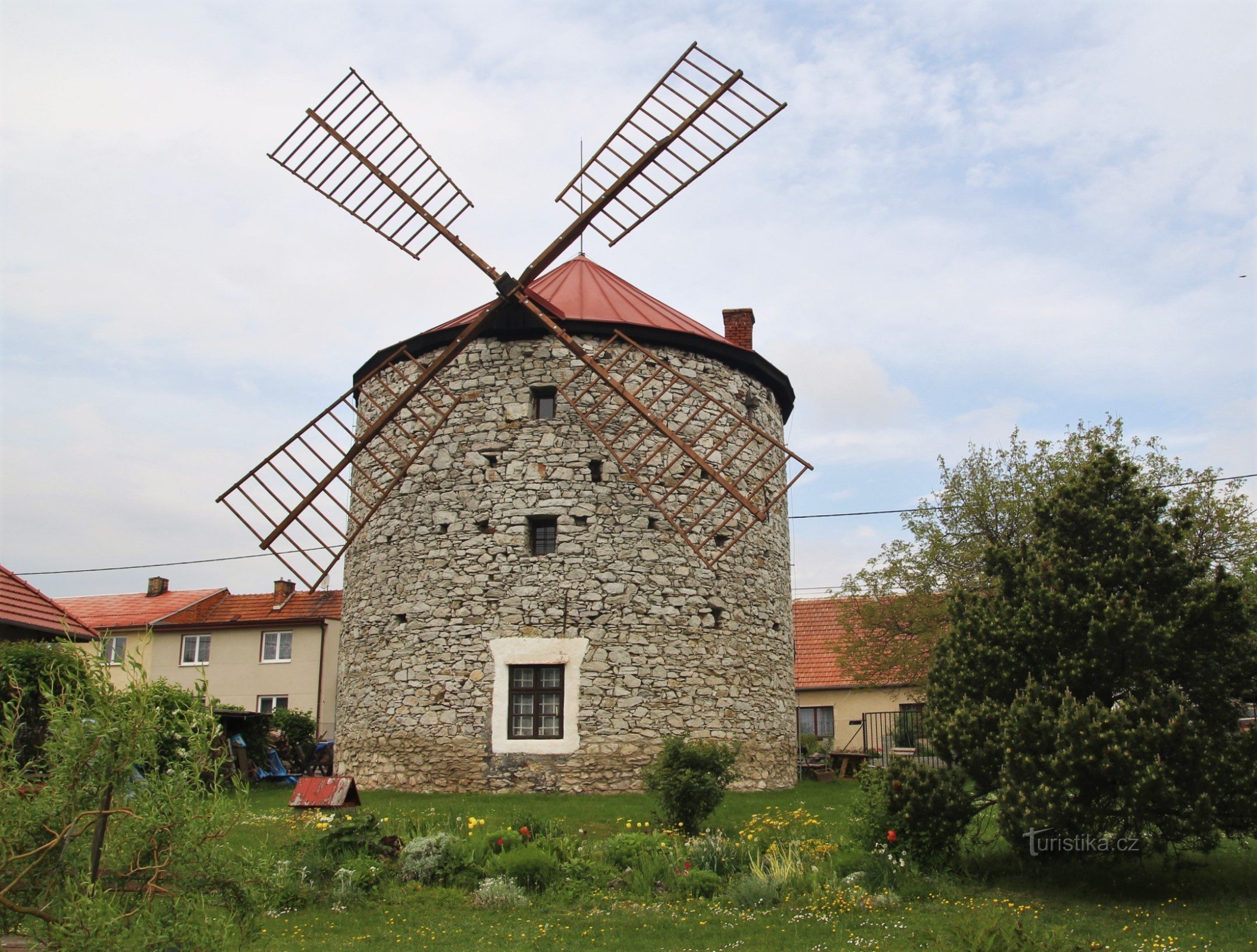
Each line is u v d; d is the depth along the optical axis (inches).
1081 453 1088.8
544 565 834.2
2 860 265.0
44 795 279.7
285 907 465.1
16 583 855.1
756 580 905.5
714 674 847.1
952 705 533.6
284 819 621.3
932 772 518.3
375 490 909.2
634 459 856.3
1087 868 513.7
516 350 876.0
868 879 496.7
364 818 550.9
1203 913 455.2
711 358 908.6
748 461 919.0
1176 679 495.2
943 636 610.9
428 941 420.8
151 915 275.4
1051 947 393.1
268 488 872.9
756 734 869.8
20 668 568.4
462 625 836.6
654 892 496.7
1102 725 463.5
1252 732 471.5
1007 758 485.7
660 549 847.7
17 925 278.1
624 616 827.4
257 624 1628.9
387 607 874.1
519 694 822.5
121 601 1830.7
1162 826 461.1
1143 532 514.6
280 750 1175.6
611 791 794.8
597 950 411.2
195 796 295.9
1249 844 564.7
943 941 402.9
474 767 808.9
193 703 311.1
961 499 1133.7
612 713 810.2
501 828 573.0
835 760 1098.7
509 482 852.6
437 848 521.7
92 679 295.1
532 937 426.9
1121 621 486.9
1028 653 521.0
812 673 1492.4
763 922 448.8
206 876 291.7
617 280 997.2
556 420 858.8
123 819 289.4
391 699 850.8
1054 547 529.7
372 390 943.7
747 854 535.2
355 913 462.6
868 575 1139.3
